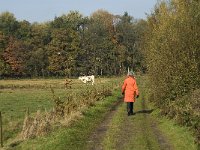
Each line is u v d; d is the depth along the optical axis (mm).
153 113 25438
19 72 119688
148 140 17219
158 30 30281
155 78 26406
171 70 23578
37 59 121062
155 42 28203
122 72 114812
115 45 121000
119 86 54938
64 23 134375
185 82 22703
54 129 19484
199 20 23328
